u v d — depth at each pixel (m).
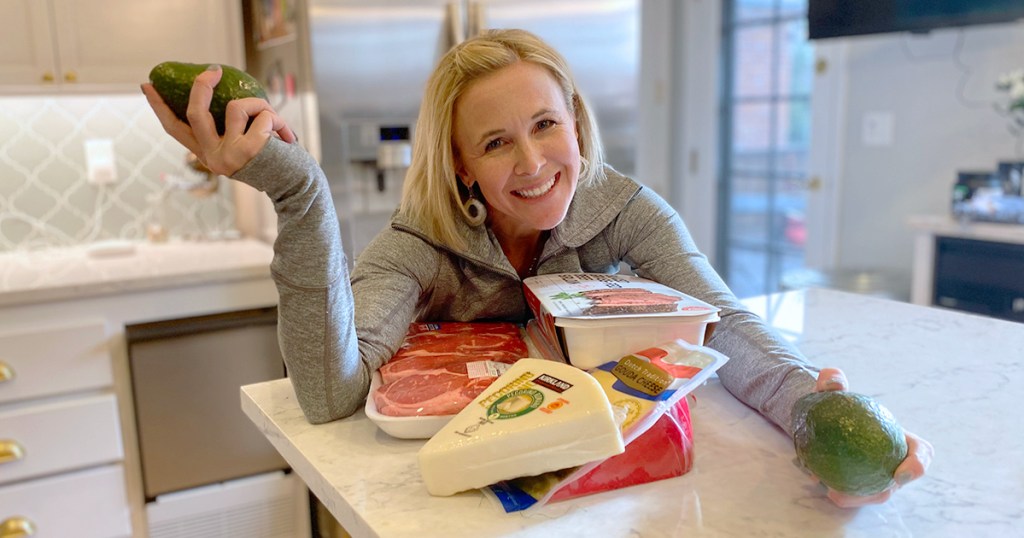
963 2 2.31
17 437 1.93
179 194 2.73
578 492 0.73
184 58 2.40
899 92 2.87
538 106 0.92
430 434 0.83
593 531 0.67
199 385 2.12
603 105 2.88
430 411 0.81
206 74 0.74
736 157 3.63
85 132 2.55
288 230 0.79
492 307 1.10
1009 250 2.18
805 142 3.26
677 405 0.79
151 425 2.08
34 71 2.20
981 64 2.59
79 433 2.01
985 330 1.25
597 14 2.80
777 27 3.33
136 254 2.41
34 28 2.19
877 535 0.66
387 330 0.94
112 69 2.30
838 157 3.12
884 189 2.97
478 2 2.51
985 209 2.29
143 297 2.08
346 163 2.35
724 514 0.69
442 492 0.72
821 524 0.68
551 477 0.72
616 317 0.82
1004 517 0.68
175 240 2.68
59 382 1.98
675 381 0.77
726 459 0.80
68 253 2.47
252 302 2.23
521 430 0.70
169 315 2.12
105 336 2.03
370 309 0.94
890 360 1.11
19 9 2.16
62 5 2.21
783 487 0.74
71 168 2.54
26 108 2.45
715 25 3.59
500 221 1.06
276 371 2.23
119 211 2.63
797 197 3.34
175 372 2.09
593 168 1.09
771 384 0.86
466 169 0.99
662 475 0.75
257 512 2.24
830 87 3.12
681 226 1.11
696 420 0.90
